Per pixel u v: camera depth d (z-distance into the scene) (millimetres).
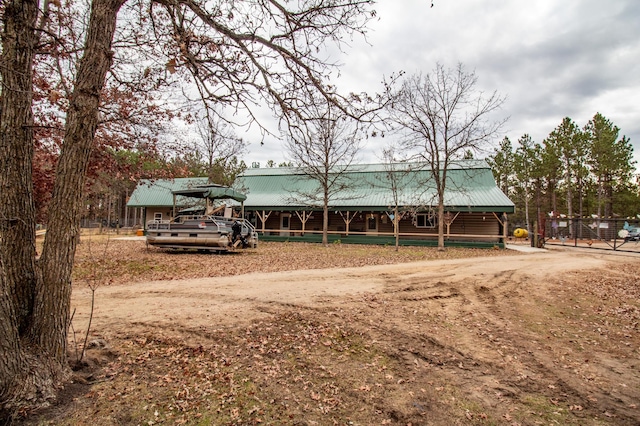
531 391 4242
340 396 4020
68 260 3633
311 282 10016
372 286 9570
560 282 10602
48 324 3492
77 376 3932
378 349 5395
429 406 3857
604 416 3721
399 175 29469
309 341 5598
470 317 7207
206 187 20656
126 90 7891
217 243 16625
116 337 5434
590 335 6270
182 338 5500
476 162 29047
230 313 6832
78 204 3658
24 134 3465
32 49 3551
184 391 3965
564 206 50938
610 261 15867
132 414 3482
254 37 4379
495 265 13992
